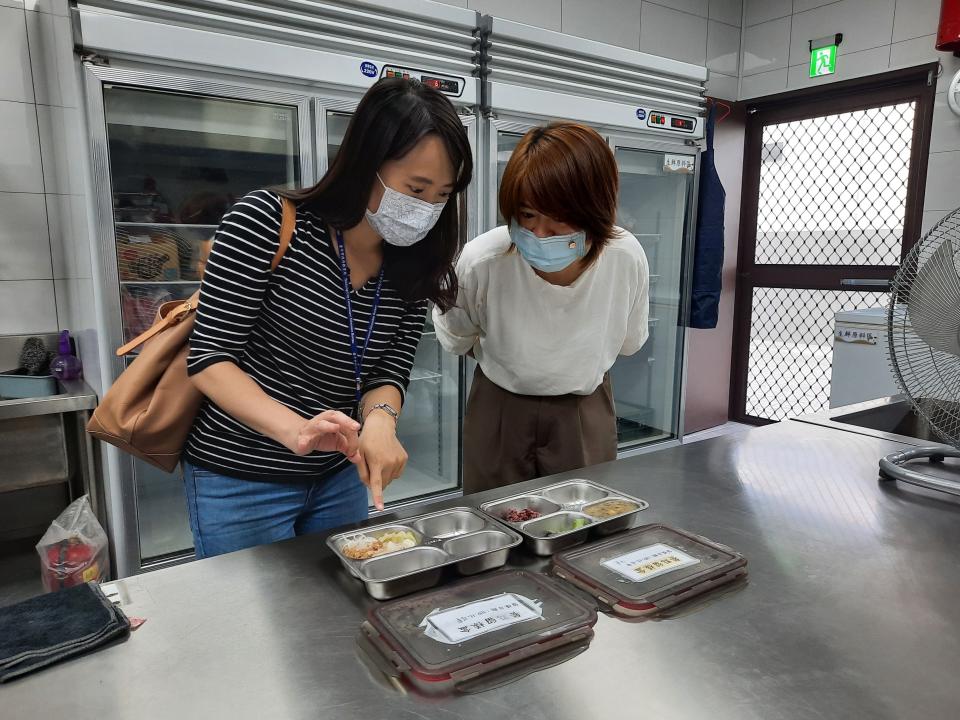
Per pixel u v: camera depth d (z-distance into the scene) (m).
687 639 0.67
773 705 0.58
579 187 1.03
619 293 1.38
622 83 2.64
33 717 0.55
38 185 2.21
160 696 0.58
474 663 0.61
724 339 4.04
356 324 1.05
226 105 1.97
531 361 1.36
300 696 0.58
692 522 0.97
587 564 0.81
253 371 1.01
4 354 2.20
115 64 1.67
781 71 3.68
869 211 3.46
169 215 2.02
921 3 3.12
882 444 1.34
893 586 0.78
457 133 0.89
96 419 1.04
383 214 0.93
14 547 2.29
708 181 3.12
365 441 0.93
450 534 0.93
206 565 0.82
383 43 2.07
